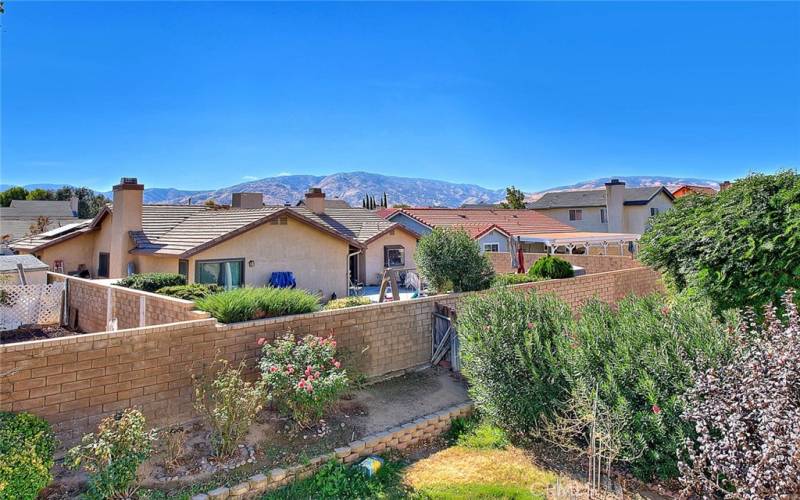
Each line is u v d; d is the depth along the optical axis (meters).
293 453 5.95
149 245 17.61
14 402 5.10
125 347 5.93
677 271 8.50
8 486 4.05
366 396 8.12
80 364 5.57
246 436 6.20
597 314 6.35
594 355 5.62
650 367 5.04
